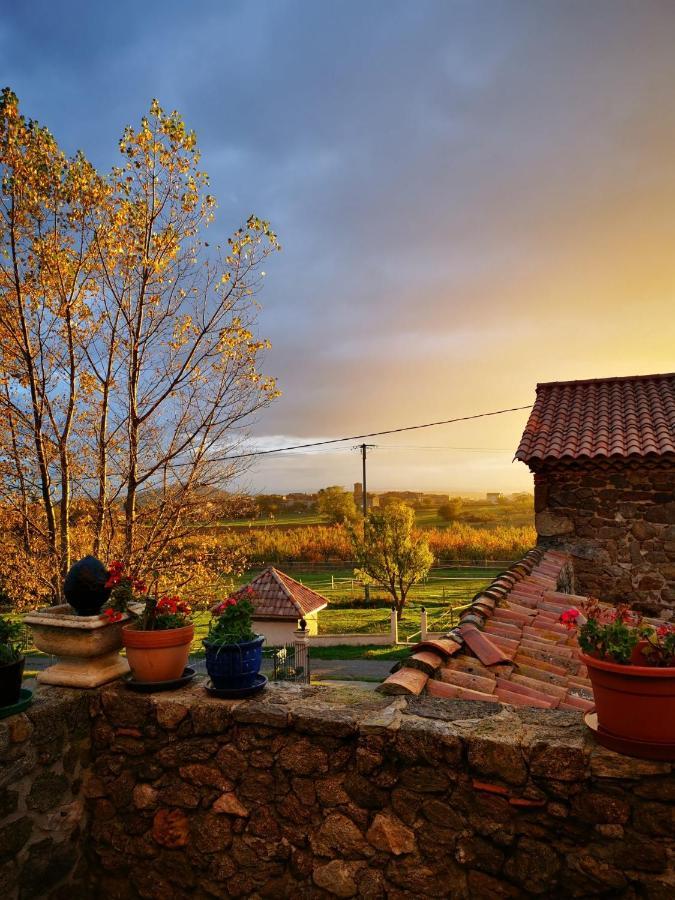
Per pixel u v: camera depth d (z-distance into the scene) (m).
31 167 10.01
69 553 10.84
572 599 5.83
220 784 2.95
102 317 10.92
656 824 2.19
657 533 8.73
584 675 3.87
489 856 2.41
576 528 9.09
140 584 3.53
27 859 2.87
